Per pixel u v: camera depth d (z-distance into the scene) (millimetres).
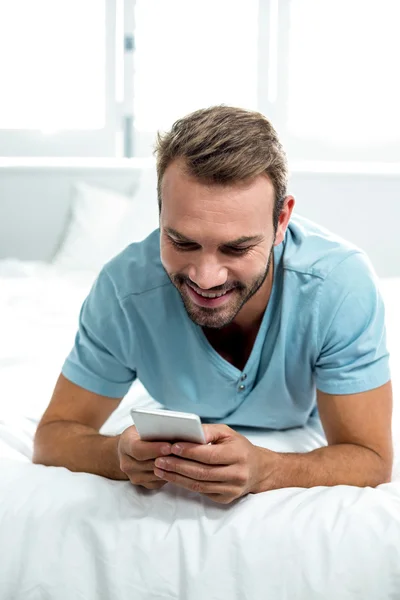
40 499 1063
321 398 1237
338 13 3246
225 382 1271
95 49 3260
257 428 1388
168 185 1015
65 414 1312
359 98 3312
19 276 2732
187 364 1275
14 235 3195
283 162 1061
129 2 3227
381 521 1001
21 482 1107
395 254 3281
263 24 3246
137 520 1031
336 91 3311
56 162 3207
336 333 1199
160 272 1238
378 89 3303
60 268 2846
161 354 1279
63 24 3236
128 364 1309
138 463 1068
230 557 977
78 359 1312
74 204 3023
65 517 1035
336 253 1223
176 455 1045
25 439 1366
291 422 1374
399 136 3330
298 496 1058
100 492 1089
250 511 1027
